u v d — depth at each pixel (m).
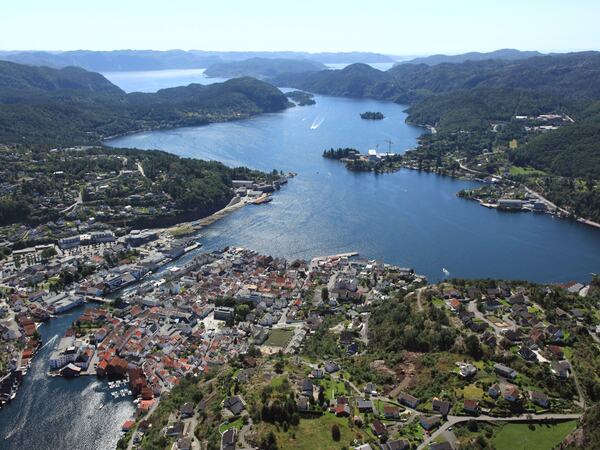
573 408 161.12
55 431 185.88
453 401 164.75
